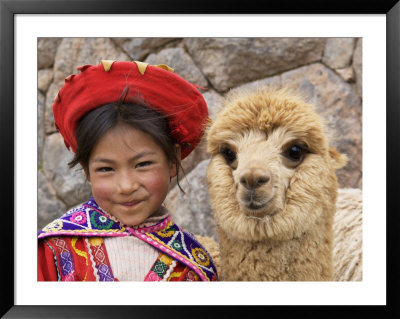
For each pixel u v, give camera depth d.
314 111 1.73
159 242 1.70
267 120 1.61
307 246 1.62
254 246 1.63
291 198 1.57
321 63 4.25
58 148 4.85
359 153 4.11
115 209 1.65
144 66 1.67
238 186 1.54
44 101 5.01
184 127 1.79
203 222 4.14
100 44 4.71
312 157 1.61
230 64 4.30
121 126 1.60
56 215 4.76
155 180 1.64
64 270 1.61
